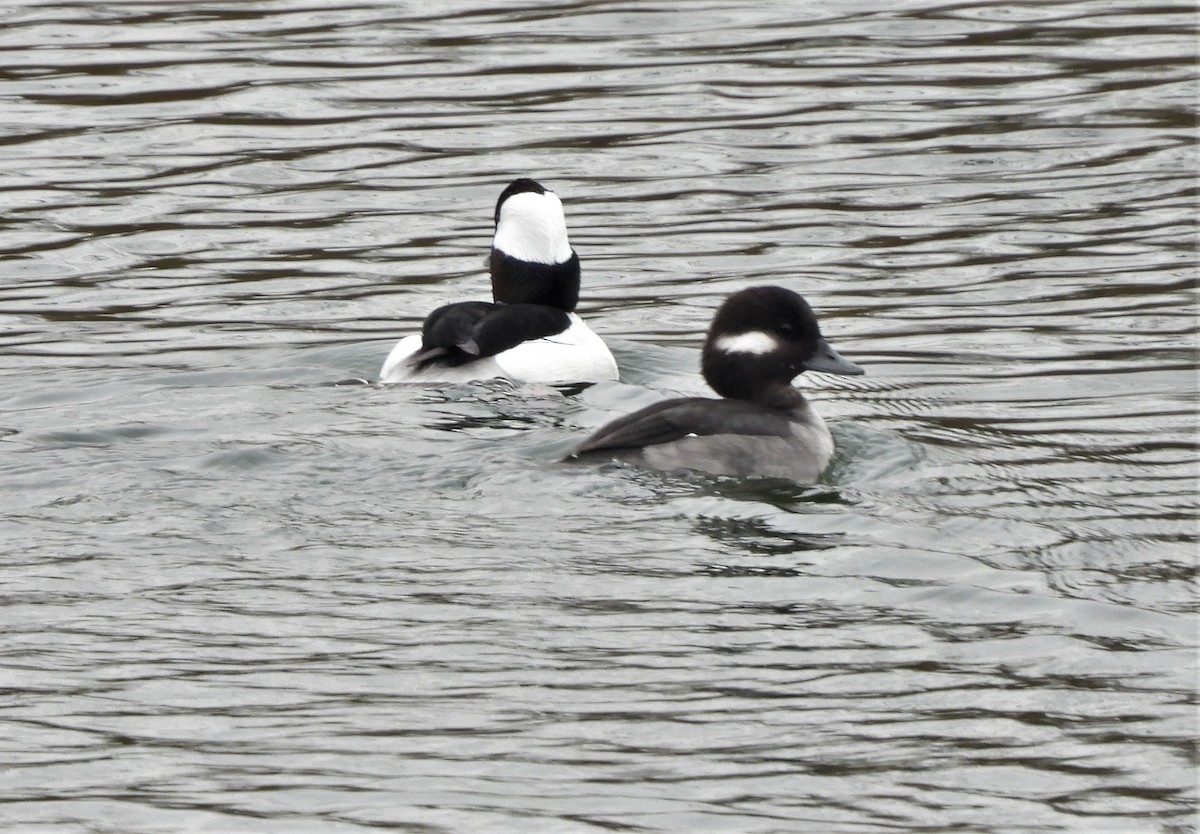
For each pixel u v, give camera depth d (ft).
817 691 31.89
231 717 30.83
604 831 27.37
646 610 35.17
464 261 67.36
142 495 41.37
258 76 87.20
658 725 30.55
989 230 69.26
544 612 35.04
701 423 44.16
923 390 53.57
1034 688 32.04
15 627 34.30
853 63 89.61
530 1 100.89
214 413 48.11
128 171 75.82
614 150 78.33
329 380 53.62
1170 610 35.35
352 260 67.41
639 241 69.10
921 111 82.74
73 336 59.72
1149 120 80.94
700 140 79.41
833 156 77.46
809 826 27.63
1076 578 36.99
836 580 36.76
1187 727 30.58
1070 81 86.17
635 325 61.11
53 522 39.75
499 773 29.04
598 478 42.60
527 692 31.73
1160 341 57.77
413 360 51.93
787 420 45.16
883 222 70.38
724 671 32.55
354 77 87.40
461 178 75.25
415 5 99.81
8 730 30.37
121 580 36.58
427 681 32.09
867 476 44.24
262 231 70.18
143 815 27.78
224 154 77.82
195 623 34.47
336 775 28.94
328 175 75.72
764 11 99.04
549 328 53.16
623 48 92.17
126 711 31.01
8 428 47.03
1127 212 70.74
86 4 99.60
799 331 47.11
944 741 30.09
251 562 37.52
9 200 72.59
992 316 60.80
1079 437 48.14
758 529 39.75
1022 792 28.63
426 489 41.96
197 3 100.53
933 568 37.50
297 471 42.98
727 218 71.05
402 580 36.60
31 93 84.48
